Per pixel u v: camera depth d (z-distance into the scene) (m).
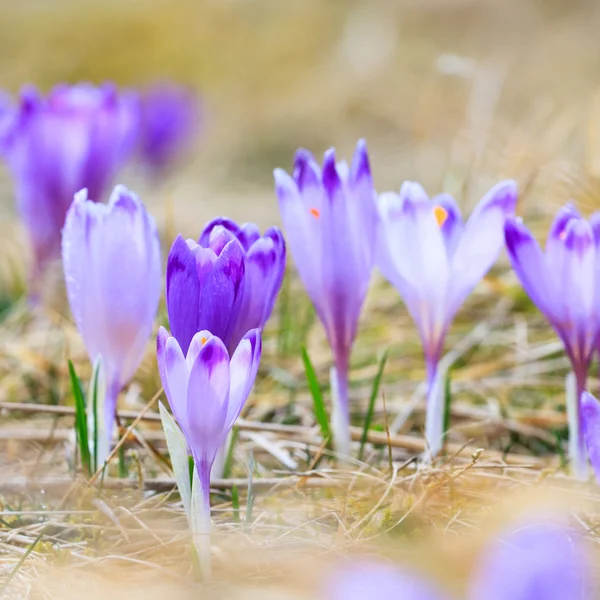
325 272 1.76
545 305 1.76
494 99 2.31
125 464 1.80
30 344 2.01
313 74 5.02
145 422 1.85
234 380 1.68
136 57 5.45
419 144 2.82
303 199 1.76
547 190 2.07
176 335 1.70
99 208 1.74
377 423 1.89
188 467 1.71
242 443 1.84
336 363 1.77
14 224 2.94
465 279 1.77
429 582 1.63
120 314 1.74
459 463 1.79
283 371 1.94
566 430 1.87
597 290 1.75
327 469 1.78
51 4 5.97
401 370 1.96
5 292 2.14
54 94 2.01
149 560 1.71
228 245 1.69
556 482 1.77
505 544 1.67
